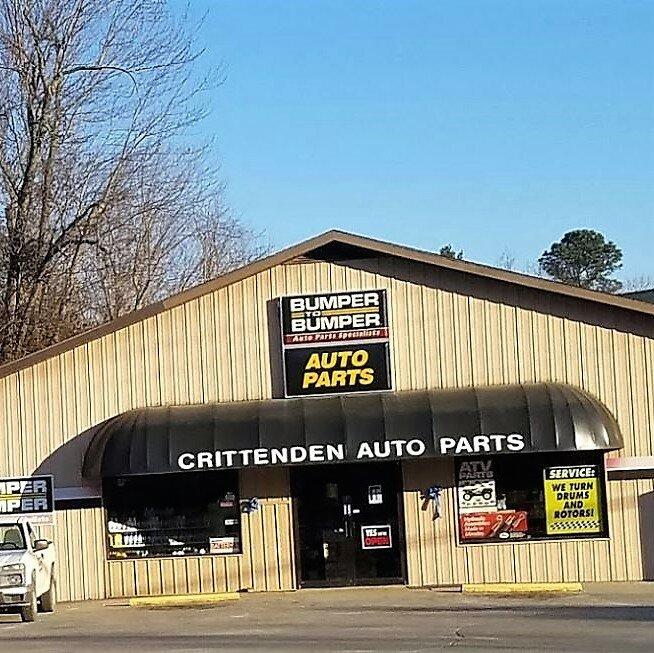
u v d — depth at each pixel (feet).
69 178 123.75
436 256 80.59
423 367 80.79
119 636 59.93
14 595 67.67
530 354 80.64
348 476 81.10
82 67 122.21
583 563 79.15
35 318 123.95
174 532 81.41
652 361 80.07
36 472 81.92
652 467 79.25
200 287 81.61
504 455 80.18
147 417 79.15
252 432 77.00
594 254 298.76
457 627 58.59
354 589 79.25
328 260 81.66
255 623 63.87
